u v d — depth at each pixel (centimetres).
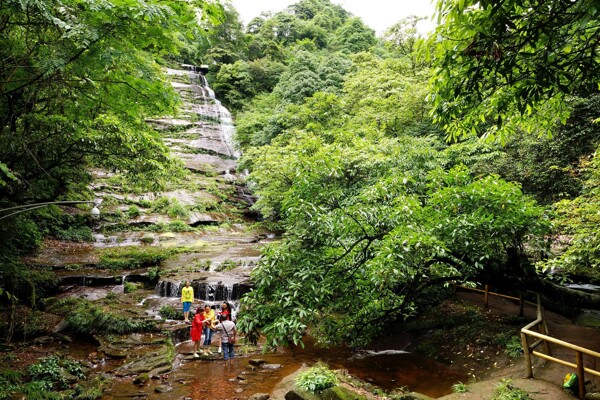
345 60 3462
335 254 778
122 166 1223
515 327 928
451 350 921
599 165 789
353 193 1262
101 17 568
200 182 2931
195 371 941
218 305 1368
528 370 656
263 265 705
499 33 333
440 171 930
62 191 1703
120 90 809
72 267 1609
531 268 871
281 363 979
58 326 1170
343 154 1317
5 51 734
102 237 2095
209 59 4891
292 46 5453
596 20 376
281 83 3562
